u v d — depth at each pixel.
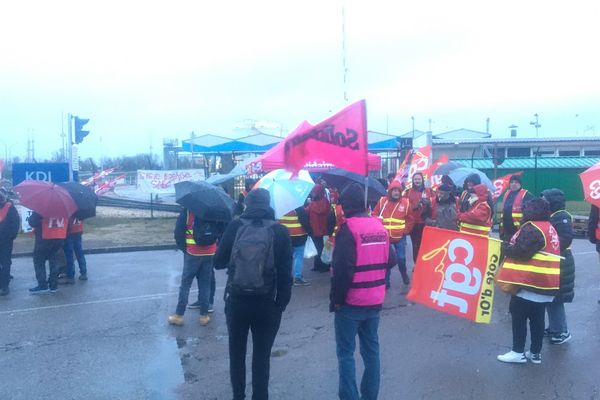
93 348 6.81
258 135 20.73
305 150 5.39
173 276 11.12
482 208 8.87
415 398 5.31
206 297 7.73
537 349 6.12
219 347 6.81
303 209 10.03
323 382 5.73
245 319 4.88
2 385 5.72
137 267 12.09
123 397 5.43
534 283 5.89
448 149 30.03
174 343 6.98
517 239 5.90
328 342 6.96
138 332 7.43
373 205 11.09
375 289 4.82
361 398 4.99
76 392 5.55
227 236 4.99
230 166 23.95
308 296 9.38
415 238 10.20
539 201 5.89
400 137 18.34
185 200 7.28
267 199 5.04
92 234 16.88
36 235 9.55
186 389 5.61
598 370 5.95
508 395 5.34
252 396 4.92
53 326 7.71
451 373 5.91
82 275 10.66
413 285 6.80
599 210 8.62
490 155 28.94
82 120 15.44
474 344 6.83
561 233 6.64
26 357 6.51
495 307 8.56
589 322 7.74
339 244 4.74
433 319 7.89
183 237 7.58
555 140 30.64
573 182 23.08
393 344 6.84
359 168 5.24
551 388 5.50
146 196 26.48
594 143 30.84
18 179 14.30
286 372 6.00
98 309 8.58
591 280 10.47
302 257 10.22
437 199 9.80
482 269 6.41
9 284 10.34
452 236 6.58
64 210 9.40
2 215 9.36
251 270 4.70
